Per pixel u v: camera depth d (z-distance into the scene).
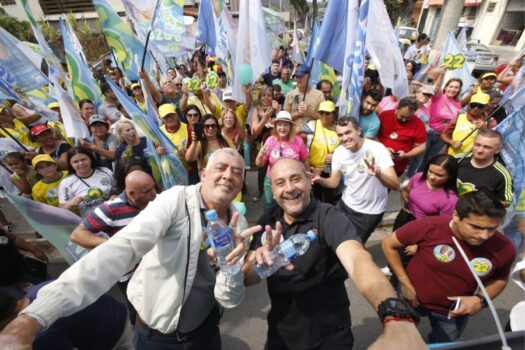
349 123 2.70
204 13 6.92
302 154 3.47
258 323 2.79
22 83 4.46
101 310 1.55
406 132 3.70
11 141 4.30
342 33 3.69
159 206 1.37
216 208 1.50
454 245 1.77
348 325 1.59
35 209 2.28
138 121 2.95
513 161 2.98
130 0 5.07
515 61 6.05
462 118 3.92
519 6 24.45
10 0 22.44
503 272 1.77
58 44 12.66
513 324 1.67
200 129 3.45
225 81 7.77
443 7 8.58
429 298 1.93
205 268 1.56
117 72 8.42
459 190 2.84
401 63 3.96
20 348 0.90
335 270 1.56
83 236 2.08
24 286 2.36
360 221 2.99
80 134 4.16
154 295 1.47
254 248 1.74
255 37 4.09
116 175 2.61
